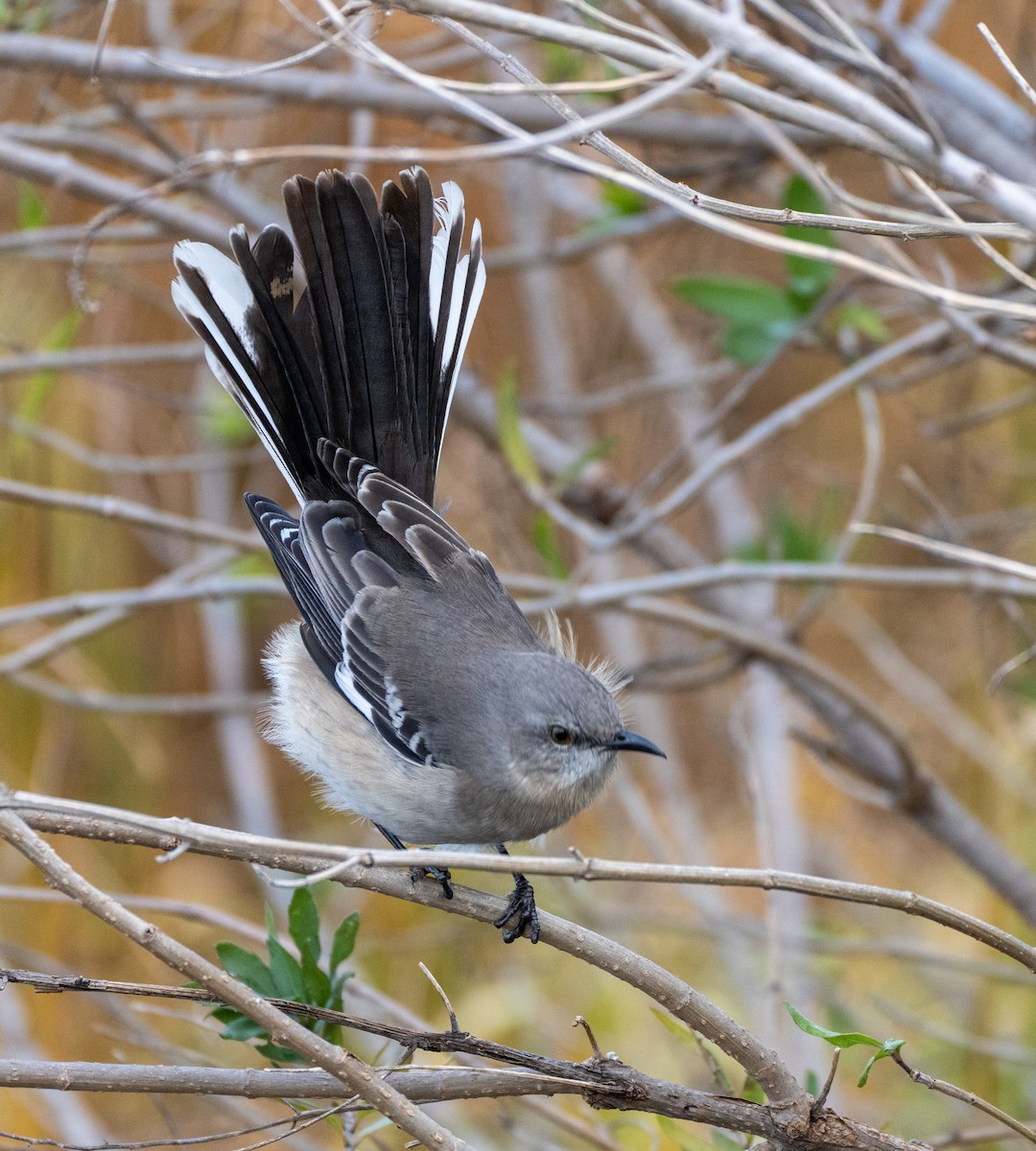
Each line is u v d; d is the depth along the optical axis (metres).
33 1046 11.27
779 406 16.36
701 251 14.94
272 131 13.76
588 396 14.42
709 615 12.21
